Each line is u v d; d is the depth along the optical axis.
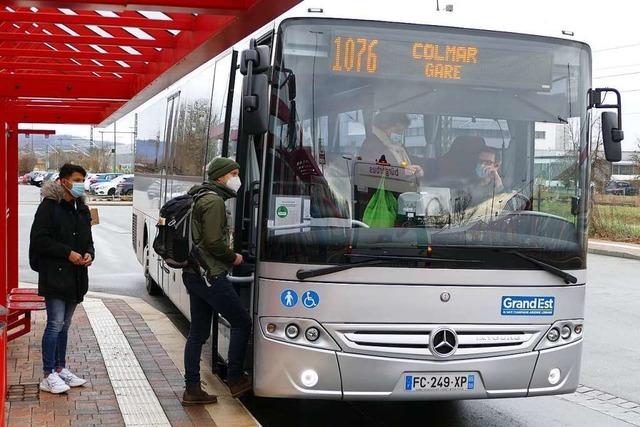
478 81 6.15
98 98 10.23
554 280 6.09
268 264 5.80
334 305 5.72
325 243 5.75
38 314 11.06
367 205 5.85
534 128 6.20
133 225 16.05
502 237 5.98
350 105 5.94
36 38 7.11
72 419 6.25
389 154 5.94
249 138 6.65
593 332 11.72
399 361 5.75
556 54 6.30
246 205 6.64
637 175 30.80
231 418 6.34
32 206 45.00
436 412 7.36
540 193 6.14
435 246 5.86
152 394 7.02
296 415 7.13
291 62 5.89
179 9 5.32
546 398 7.98
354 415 7.18
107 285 15.78
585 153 6.30
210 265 6.23
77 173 6.78
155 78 8.58
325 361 5.71
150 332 9.93
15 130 10.21
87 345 9.09
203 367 8.14
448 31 6.11
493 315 5.93
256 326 5.93
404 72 6.04
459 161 6.03
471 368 5.86
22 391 7.04
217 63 8.18
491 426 6.92
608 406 7.68
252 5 5.16
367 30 6.00
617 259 23.55
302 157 5.84
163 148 11.72
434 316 5.83
